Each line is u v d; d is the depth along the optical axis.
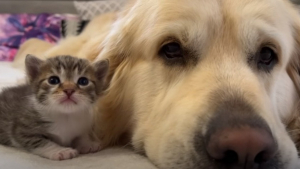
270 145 0.28
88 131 0.38
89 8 1.17
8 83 0.61
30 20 1.21
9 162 0.31
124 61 0.42
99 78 0.36
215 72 0.35
